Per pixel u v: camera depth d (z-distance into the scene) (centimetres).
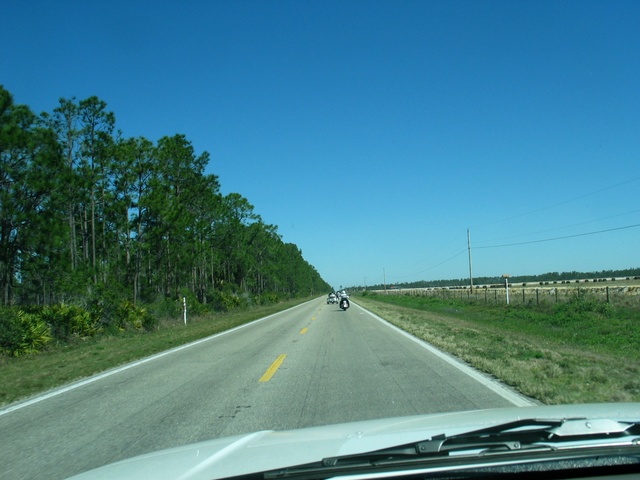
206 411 813
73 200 2558
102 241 4088
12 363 1644
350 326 2483
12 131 2162
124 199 3697
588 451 339
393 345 1627
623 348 1636
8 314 1892
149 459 414
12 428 751
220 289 5881
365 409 775
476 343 1566
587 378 949
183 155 4297
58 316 2228
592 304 2869
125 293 3375
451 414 507
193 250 4197
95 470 399
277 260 9331
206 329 2584
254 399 889
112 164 3566
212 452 415
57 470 557
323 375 1110
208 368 1275
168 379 1134
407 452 348
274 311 4759
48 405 907
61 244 2459
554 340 1881
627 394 802
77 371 1304
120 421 770
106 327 2566
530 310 3300
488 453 341
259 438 459
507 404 767
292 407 815
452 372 1080
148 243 3656
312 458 367
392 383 977
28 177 2239
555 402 760
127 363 1440
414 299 6519
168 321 3312
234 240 5812
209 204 4684
